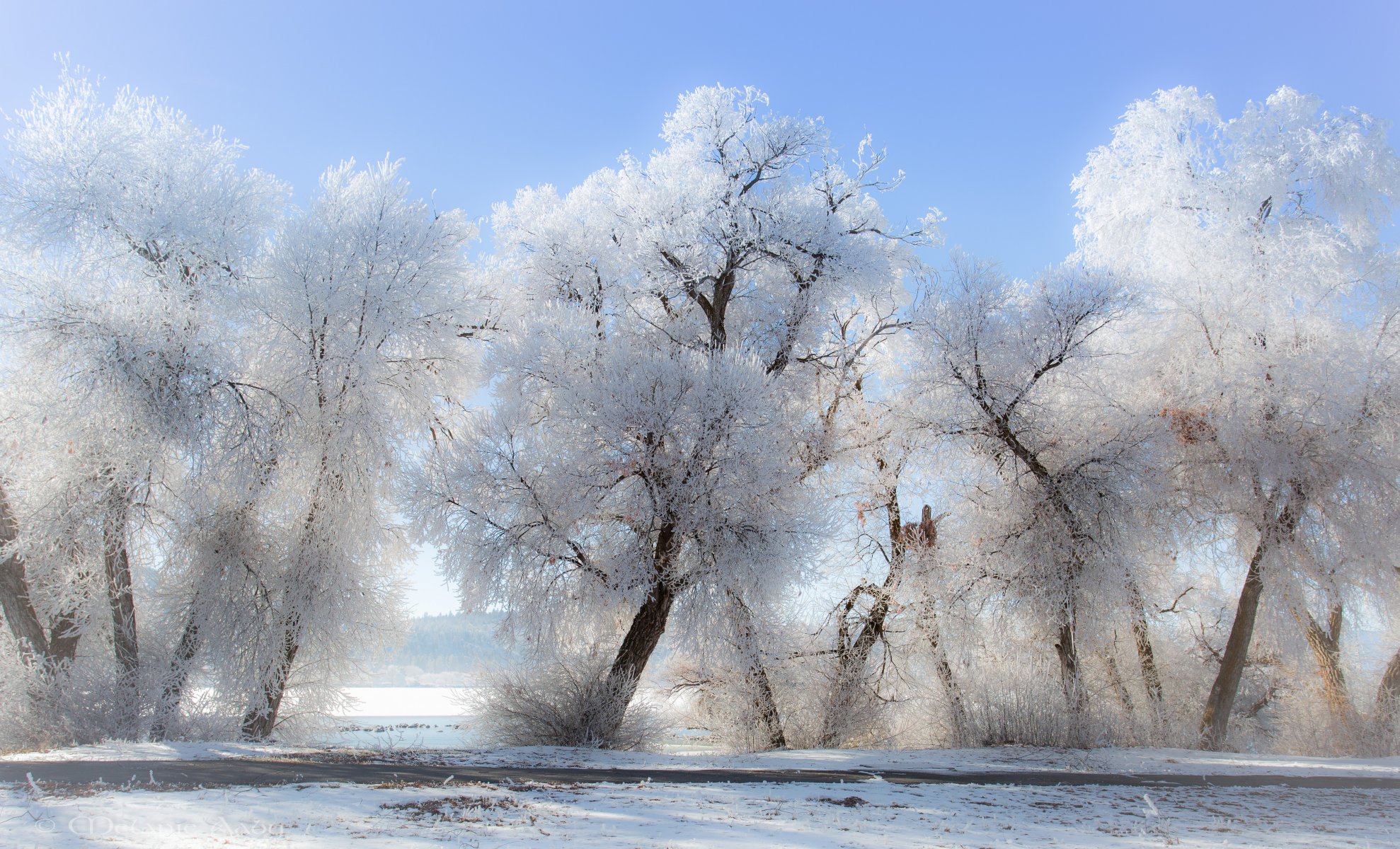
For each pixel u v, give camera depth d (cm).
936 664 1939
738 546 1683
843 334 2297
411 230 1895
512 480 1705
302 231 1817
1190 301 2044
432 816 608
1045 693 1691
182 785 741
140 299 1667
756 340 2127
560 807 684
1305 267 1972
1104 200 2355
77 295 1653
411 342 1925
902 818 705
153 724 1611
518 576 1669
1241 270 2009
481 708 1688
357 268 1808
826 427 2030
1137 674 2186
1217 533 2005
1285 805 871
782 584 1722
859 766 1291
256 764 987
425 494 1705
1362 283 2059
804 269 2042
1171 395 2025
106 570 1741
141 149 1795
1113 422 1920
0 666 1609
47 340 1622
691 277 1991
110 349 1585
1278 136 2136
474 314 2073
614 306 2156
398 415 1961
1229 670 1911
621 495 1756
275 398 1761
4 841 462
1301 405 1881
